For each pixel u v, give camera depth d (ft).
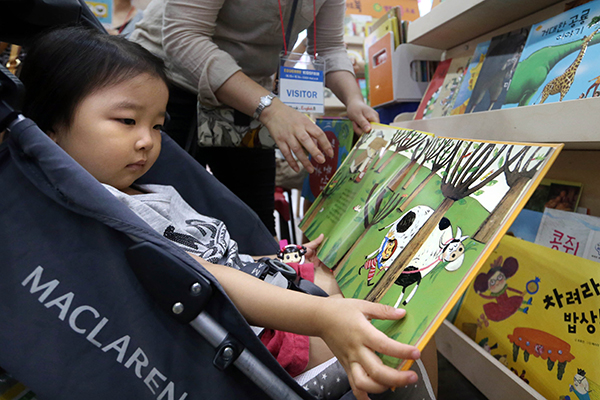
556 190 3.10
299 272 2.57
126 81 2.02
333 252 2.70
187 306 1.46
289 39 3.69
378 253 2.15
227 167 4.52
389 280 1.86
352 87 4.12
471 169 1.86
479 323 3.14
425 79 5.44
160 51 3.64
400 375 1.32
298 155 3.17
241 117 3.63
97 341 1.43
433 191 2.06
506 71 3.44
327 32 4.29
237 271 1.89
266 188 4.66
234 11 3.35
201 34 3.20
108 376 1.43
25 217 1.46
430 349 2.47
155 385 1.49
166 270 1.44
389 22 5.43
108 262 1.48
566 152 3.08
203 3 3.11
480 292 3.22
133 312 1.48
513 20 3.68
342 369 1.98
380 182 2.72
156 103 2.18
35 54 2.03
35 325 1.39
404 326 1.50
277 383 1.53
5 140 1.52
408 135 2.80
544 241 3.01
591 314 2.31
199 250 2.30
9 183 1.48
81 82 1.95
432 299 1.48
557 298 2.55
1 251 1.42
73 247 1.46
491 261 3.22
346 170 3.49
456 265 1.51
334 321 1.53
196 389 1.54
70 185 1.42
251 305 1.74
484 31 4.06
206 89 3.23
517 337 2.76
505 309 2.93
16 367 1.36
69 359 1.39
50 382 1.37
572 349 2.36
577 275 2.45
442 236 1.72
